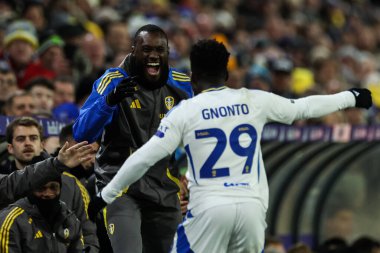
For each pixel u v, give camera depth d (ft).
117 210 74.84
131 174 64.95
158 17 186.80
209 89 67.46
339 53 228.63
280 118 68.03
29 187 72.59
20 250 76.18
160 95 76.48
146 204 76.13
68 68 135.85
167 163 76.64
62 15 159.02
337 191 129.39
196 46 67.97
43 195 76.28
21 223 76.23
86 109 73.72
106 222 75.15
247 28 222.89
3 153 89.30
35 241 76.54
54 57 133.80
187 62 158.81
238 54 188.85
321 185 125.08
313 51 217.77
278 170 118.21
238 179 65.92
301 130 111.86
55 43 133.90
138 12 184.44
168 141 65.31
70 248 79.36
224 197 65.26
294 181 122.21
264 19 230.89
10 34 134.00
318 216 125.29
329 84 188.85
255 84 155.12
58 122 96.63
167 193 76.64
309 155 118.21
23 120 82.33
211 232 65.31
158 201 76.07
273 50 197.88
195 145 65.92
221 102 66.80
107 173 76.07
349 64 220.02
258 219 66.08
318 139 112.88
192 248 65.82
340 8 272.31
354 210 130.41
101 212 80.43
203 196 65.46
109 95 71.46
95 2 189.78
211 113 66.28
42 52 134.21
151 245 77.77
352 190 130.21
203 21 198.90
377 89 201.26
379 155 130.72
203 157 65.72
